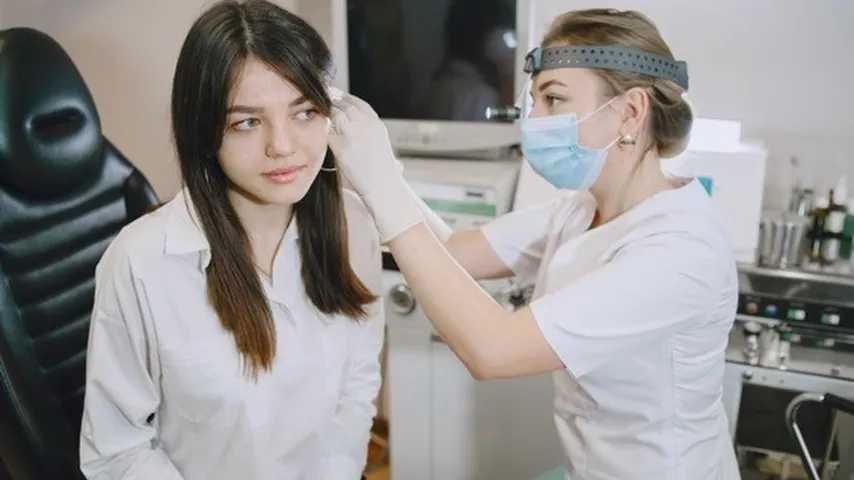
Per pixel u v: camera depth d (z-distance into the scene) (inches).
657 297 39.4
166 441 43.8
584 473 47.9
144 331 39.9
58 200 58.5
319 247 43.7
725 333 43.9
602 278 39.5
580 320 39.1
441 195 69.9
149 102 95.7
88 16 94.4
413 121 74.4
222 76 34.1
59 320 57.7
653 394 43.2
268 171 36.7
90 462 42.0
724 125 67.9
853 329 60.2
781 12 69.3
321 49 36.9
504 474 70.6
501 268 55.7
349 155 41.5
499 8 68.0
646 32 41.6
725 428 48.6
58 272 58.1
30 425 50.2
